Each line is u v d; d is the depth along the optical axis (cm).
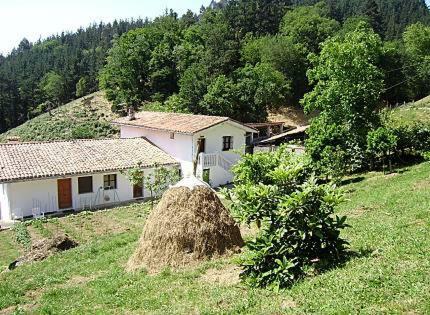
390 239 920
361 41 2641
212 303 753
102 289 965
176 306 776
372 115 2652
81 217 2233
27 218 2341
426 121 3344
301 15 7875
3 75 10344
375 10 8550
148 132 3325
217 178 3083
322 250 822
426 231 936
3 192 2331
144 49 6944
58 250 1530
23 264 1405
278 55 6675
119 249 1369
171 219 1087
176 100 5419
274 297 718
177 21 8638
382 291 633
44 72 11906
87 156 2697
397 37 8362
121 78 6731
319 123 2436
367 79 2592
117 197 2702
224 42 6425
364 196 1681
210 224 1092
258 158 1165
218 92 5125
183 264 1041
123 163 2719
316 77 2756
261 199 808
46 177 2344
